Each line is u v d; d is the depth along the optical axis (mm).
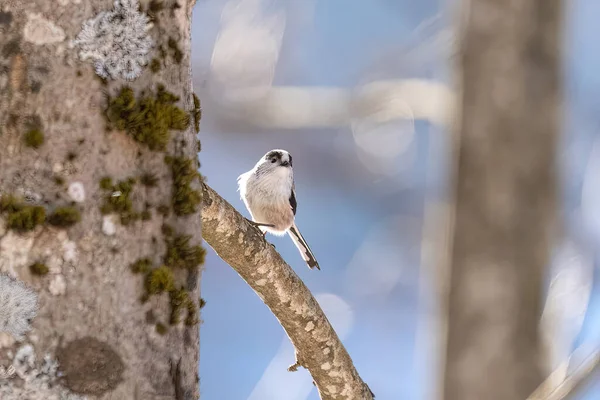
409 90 15648
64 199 3855
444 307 11922
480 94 11930
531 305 11609
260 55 18031
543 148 11797
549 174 11852
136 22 4125
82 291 3852
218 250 5910
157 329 4078
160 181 4184
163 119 4168
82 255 3869
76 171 3893
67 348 3789
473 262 11766
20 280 3750
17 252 3756
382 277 19859
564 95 12102
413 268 19875
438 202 12852
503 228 11734
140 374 3984
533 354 11492
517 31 11844
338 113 17484
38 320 3752
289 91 17891
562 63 12070
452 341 11773
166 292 4133
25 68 3855
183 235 4242
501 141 11820
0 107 3826
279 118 17781
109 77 4020
